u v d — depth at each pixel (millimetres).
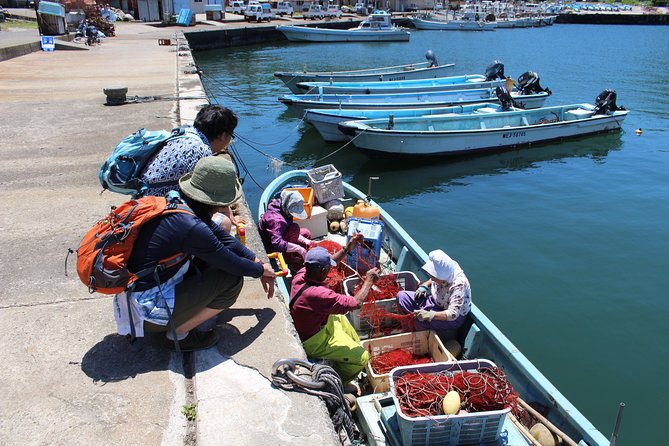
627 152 15555
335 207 7348
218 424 2832
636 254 9312
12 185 6590
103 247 2873
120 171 3561
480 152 14789
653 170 14000
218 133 3938
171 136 3670
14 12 41562
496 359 4844
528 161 14719
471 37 55531
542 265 8914
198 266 3254
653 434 5309
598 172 13844
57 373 3184
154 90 13758
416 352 4926
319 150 15906
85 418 2850
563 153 15398
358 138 13617
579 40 52438
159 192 3537
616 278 8477
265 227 5699
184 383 3145
